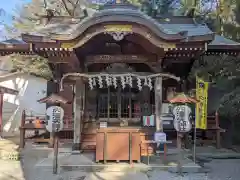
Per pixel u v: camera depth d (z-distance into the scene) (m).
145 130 9.35
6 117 17.58
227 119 12.52
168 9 16.67
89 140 9.80
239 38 12.71
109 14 7.61
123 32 7.83
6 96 17.78
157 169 7.42
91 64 9.98
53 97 8.41
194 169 7.32
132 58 9.18
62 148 10.19
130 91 10.60
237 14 12.46
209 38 7.88
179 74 10.65
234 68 12.00
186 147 10.57
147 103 10.54
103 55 9.23
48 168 7.52
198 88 9.72
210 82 13.85
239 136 12.00
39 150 10.23
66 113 12.32
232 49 9.55
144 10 14.17
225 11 14.14
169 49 8.09
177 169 7.36
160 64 9.12
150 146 9.23
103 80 9.55
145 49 9.13
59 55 9.02
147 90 10.57
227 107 11.07
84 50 8.94
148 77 8.88
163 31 7.78
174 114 7.31
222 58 13.01
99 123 10.15
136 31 7.85
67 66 9.80
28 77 18.25
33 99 18.16
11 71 19.31
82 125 9.83
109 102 10.53
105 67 10.32
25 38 7.83
